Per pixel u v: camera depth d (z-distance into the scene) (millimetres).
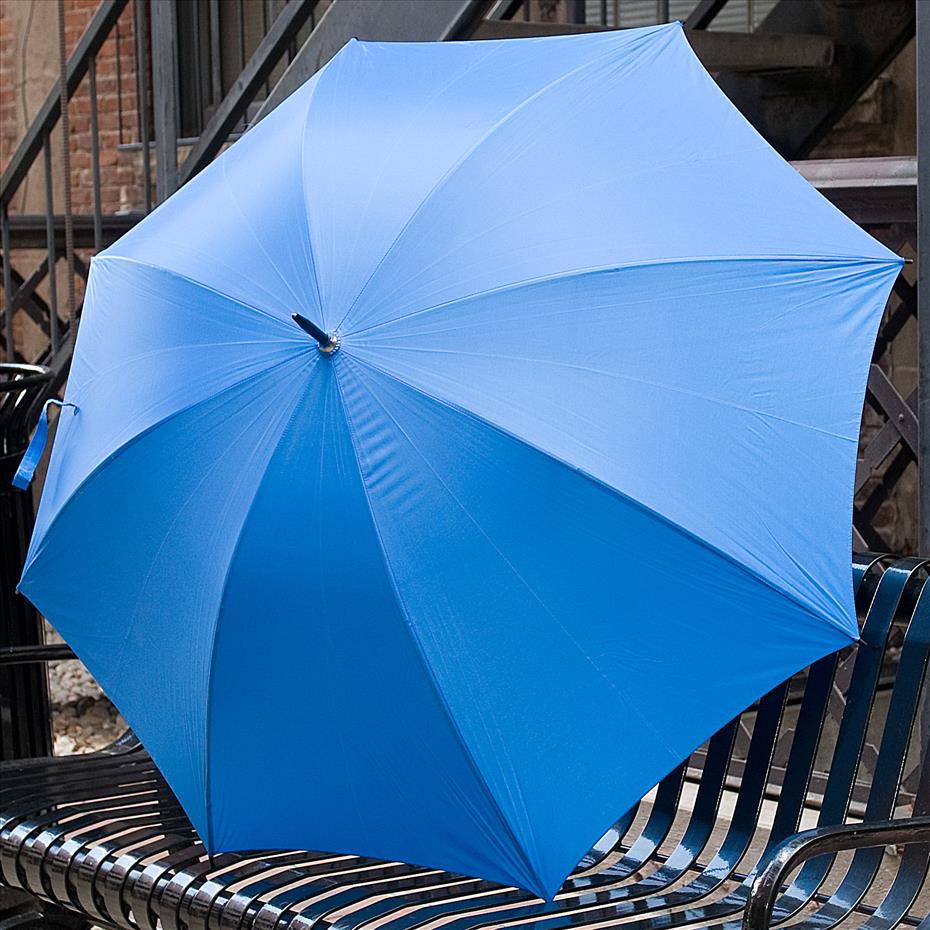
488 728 1714
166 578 1910
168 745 1943
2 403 3248
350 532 1753
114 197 7371
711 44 4168
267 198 2018
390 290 1808
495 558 1717
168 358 1962
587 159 1881
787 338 1791
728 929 1987
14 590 3248
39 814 2539
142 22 4574
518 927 2041
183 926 2232
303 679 1806
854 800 3186
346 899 2148
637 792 1718
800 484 1747
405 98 2059
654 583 1724
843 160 3303
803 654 1760
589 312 1754
